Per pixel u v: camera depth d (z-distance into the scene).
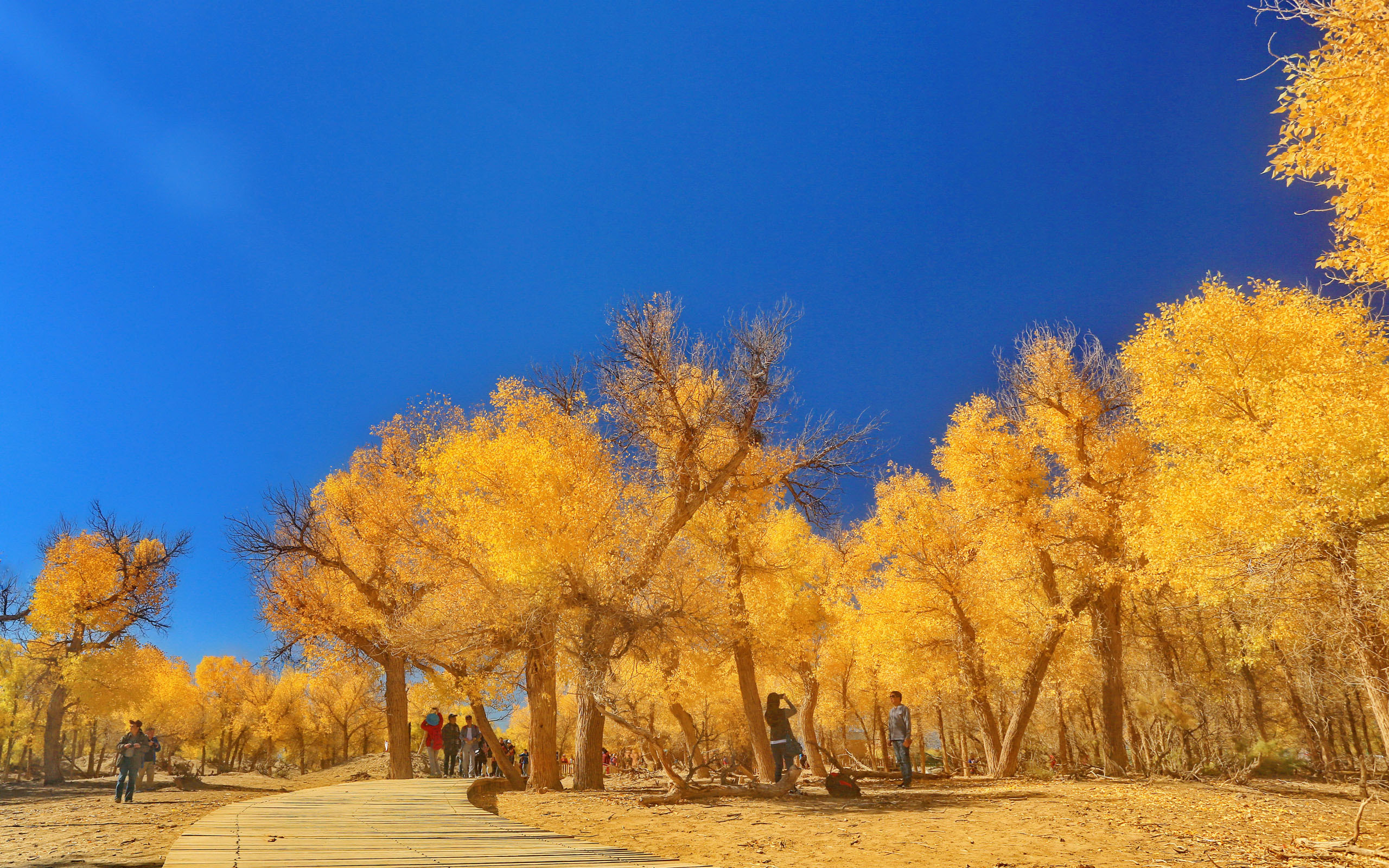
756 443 17.09
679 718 14.34
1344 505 8.96
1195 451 12.56
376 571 20.45
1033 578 17.75
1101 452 17.34
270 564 20.12
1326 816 9.27
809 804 10.95
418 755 32.88
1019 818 9.05
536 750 14.60
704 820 9.29
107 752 51.97
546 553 12.87
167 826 9.62
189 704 48.28
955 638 20.23
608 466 15.78
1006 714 24.66
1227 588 11.10
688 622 14.75
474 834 7.59
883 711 31.22
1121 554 16.78
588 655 13.06
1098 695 23.44
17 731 30.25
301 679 49.88
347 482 21.06
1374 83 6.30
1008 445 18.30
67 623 26.39
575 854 6.45
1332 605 10.34
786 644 19.83
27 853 7.34
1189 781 14.78
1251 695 21.03
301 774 37.09
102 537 28.05
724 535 17.80
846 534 24.30
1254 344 11.91
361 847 6.64
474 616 14.60
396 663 21.05
